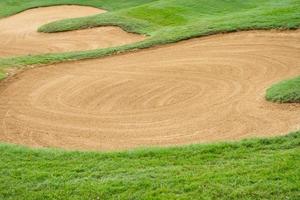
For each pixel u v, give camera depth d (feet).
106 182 46.09
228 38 104.99
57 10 171.63
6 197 45.06
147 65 93.66
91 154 53.31
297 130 56.08
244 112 65.77
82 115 71.00
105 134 63.41
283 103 65.98
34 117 71.00
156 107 72.02
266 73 82.43
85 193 44.62
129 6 169.07
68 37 133.90
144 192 43.96
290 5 129.18
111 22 137.59
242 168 46.44
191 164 48.67
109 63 97.40
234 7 147.74
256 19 112.47
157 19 137.69
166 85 81.20
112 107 73.56
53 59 100.73
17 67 95.50
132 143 59.67
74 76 89.92
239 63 88.99
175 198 42.63
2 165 51.21
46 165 50.85
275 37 100.94
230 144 52.49
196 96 74.84
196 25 118.21
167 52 101.50
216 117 65.46
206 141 57.62
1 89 83.56
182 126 63.82
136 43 109.81
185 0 154.61
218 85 78.84
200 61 92.68
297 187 42.47
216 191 43.14
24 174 48.91
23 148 56.24
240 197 42.16
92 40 127.95
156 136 61.31
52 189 45.78
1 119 70.59
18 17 168.04
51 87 84.12
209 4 150.92
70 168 49.75
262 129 59.26
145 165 49.34
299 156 47.44
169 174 46.68
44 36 138.92
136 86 81.92
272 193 42.27
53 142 61.67
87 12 165.68
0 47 132.77
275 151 49.75
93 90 81.41
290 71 81.97
